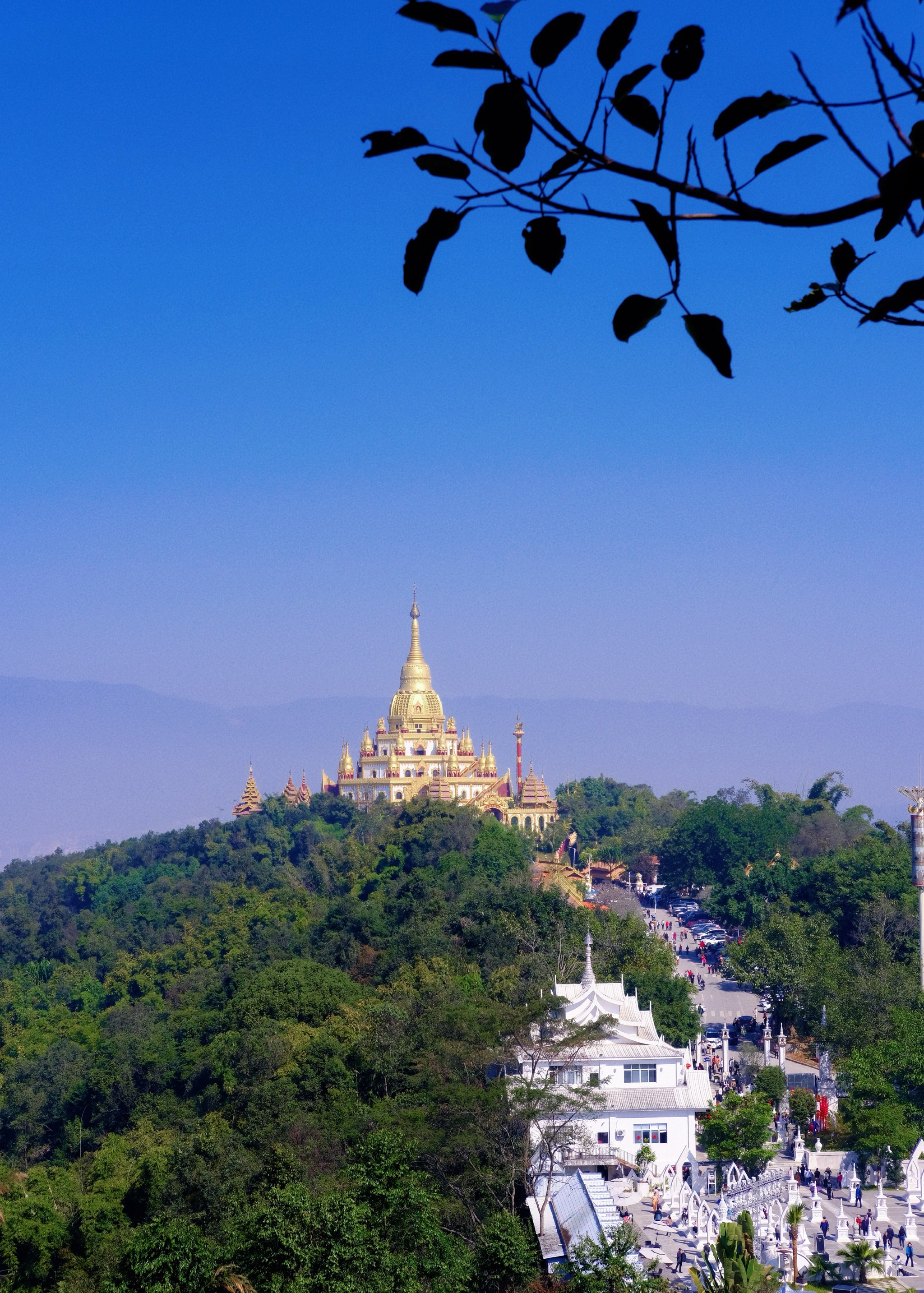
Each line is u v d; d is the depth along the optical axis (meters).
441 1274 97.12
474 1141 125.75
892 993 189.38
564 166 15.13
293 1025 183.00
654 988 194.75
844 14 13.19
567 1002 160.88
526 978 196.88
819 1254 116.75
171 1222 93.38
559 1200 126.06
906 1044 162.62
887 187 14.20
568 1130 132.38
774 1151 142.00
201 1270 89.69
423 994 178.00
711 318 15.41
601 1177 127.44
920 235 14.73
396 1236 98.00
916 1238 123.88
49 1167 176.38
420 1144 125.38
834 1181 142.75
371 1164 101.75
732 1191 131.50
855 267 16.64
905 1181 144.00
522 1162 131.12
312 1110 151.62
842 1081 166.38
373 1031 160.75
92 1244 132.75
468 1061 141.00
